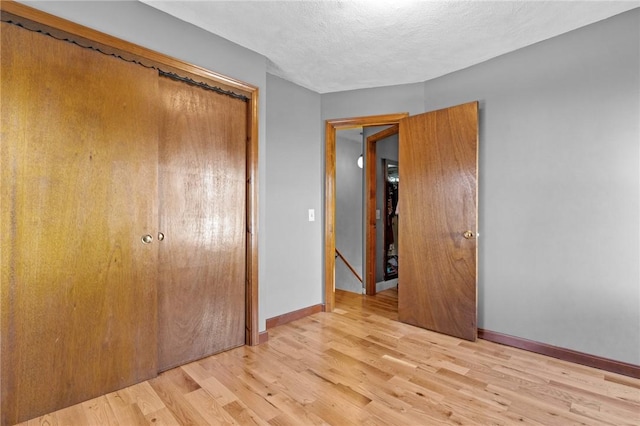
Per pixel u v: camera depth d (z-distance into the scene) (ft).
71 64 5.54
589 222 7.33
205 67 7.36
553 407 5.71
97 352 5.91
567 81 7.60
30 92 5.15
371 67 9.36
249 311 8.38
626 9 6.72
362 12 6.67
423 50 8.36
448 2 6.35
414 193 10.04
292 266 10.54
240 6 6.47
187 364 7.29
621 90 6.92
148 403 5.78
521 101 8.32
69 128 5.53
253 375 6.81
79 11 5.60
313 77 10.13
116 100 6.05
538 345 8.00
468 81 9.34
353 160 17.61
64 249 5.52
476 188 8.72
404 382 6.56
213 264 7.78
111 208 6.02
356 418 5.39
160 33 6.62
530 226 8.19
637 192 6.76
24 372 5.17
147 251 6.51
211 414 5.48
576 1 6.40
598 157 7.22
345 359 7.60
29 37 5.13
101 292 5.94
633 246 6.81
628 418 5.41
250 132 8.32
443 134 9.36
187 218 7.29
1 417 4.99
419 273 9.86
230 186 8.07
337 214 16.97
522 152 8.32
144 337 6.50
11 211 5.02
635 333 6.77
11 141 5.00
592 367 7.22
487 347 8.37
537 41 7.97
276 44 8.04
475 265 8.70
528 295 8.21
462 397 6.02
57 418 5.31
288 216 10.43
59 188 5.45
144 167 6.44
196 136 7.41
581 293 7.43
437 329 9.43
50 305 5.40
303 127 10.94
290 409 5.63
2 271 4.96
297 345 8.42
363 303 12.56
